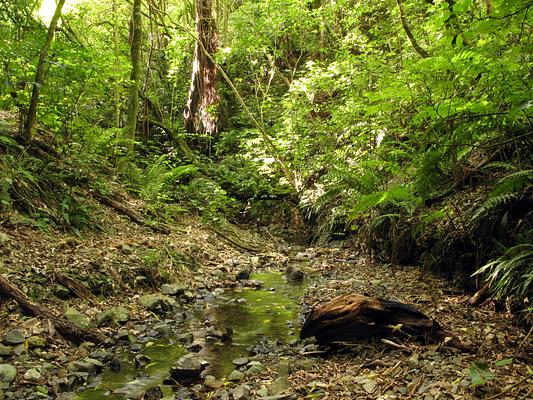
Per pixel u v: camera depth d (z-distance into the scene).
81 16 11.81
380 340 3.97
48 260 5.28
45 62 6.89
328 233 9.80
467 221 5.48
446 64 4.54
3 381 3.35
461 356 3.54
